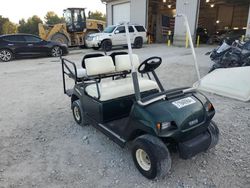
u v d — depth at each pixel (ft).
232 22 82.33
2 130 13.55
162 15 70.90
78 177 9.49
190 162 10.18
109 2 71.36
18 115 15.70
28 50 39.99
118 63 13.46
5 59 38.55
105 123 11.56
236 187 8.73
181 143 9.03
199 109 9.23
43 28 51.70
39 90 21.30
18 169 10.01
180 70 27.99
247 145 11.39
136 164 9.62
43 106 17.28
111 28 50.44
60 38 52.26
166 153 8.65
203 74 25.86
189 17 54.24
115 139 10.41
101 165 10.22
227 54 25.05
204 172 9.56
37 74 27.94
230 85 18.95
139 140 9.03
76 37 54.75
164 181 9.12
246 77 19.02
